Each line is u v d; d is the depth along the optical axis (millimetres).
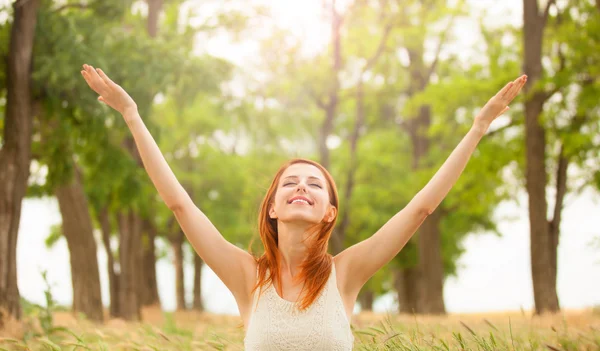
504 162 17453
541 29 15461
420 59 25156
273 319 2299
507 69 18531
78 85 10531
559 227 15273
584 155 15578
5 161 10070
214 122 27703
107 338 5285
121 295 19719
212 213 29109
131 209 19188
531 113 15281
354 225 29875
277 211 2398
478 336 3611
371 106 28656
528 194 15156
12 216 9992
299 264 2400
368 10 22562
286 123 25812
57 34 10555
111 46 11406
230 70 17375
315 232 2410
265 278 2406
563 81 14367
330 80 22344
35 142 12406
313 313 2293
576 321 6051
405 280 31469
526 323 5309
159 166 2467
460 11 21844
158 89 11891
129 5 12062
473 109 19531
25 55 10289
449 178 2408
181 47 14734
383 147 30328
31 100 10602
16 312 9523
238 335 4754
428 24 23719
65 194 14828
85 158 12625
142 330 5363
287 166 2561
